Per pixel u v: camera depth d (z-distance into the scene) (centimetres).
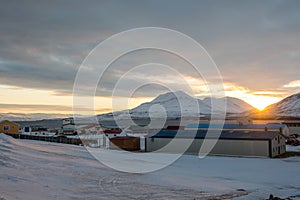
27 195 1066
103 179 1570
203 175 1995
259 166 2467
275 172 2186
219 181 1786
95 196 1209
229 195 1366
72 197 1154
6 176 1307
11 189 1104
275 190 1562
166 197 1268
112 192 1302
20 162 1720
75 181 1444
